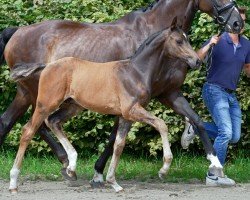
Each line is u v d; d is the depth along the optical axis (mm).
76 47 9727
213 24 11195
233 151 11766
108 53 9617
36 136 11742
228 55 9719
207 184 9711
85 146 11742
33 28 10055
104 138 11742
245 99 11289
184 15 9633
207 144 9430
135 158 11953
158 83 9281
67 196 8898
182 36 9000
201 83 11406
